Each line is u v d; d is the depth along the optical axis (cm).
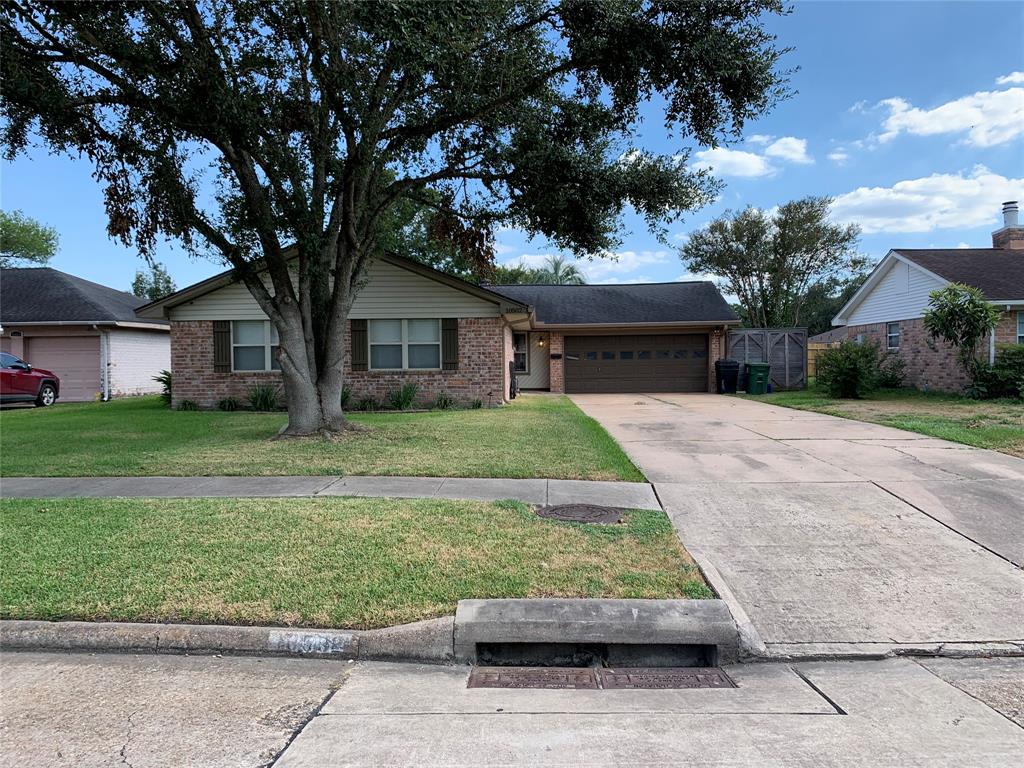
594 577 445
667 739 283
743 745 277
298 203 951
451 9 712
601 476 755
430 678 351
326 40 812
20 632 379
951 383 1739
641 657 379
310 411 1048
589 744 279
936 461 817
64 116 788
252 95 816
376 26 712
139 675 347
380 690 333
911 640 385
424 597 415
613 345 2198
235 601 409
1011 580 461
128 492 689
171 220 909
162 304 1583
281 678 346
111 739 282
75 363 2036
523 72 916
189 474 775
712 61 852
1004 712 307
